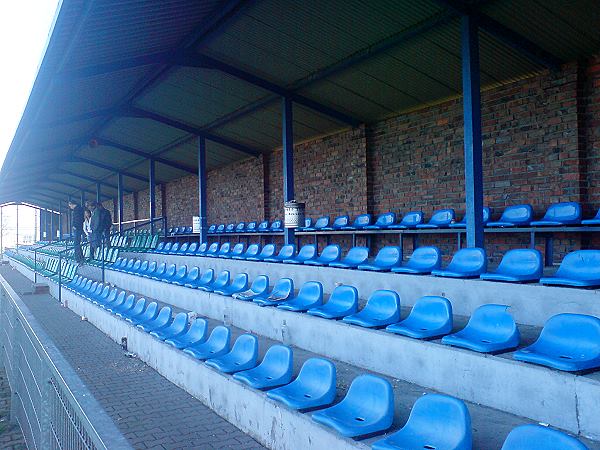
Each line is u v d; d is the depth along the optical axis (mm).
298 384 4344
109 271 14609
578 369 3490
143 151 19031
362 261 8289
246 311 7457
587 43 7379
